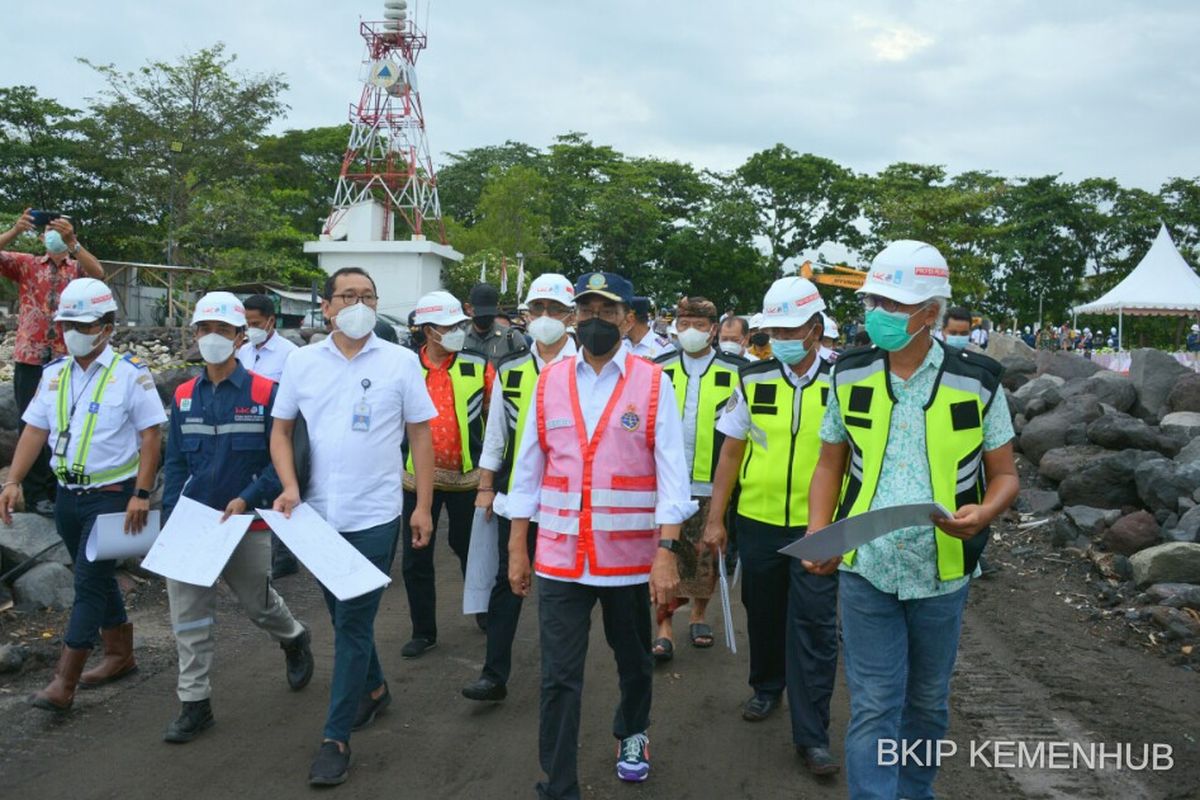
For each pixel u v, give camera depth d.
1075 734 5.01
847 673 3.61
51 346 7.46
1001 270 63.38
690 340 6.05
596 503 3.93
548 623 3.96
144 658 5.90
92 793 4.18
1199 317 31.39
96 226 38.50
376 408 4.57
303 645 5.46
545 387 4.09
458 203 69.19
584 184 65.00
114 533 4.91
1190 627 6.40
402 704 5.34
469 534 6.43
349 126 58.16
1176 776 4.54
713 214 62.28
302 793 4.25
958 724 5.16
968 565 3.47
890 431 3.50
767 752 4.82
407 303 39.34
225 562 4.50
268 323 8.15
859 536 3.26
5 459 7.51
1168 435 9.62
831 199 64.88
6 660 5.46
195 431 4.89
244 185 37.72
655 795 4.34
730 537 6.11
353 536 4.54
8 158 36.78
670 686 5.73
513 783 4.41
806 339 4.77
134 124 35.56
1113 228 62.56
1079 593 7.43
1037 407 11.59
